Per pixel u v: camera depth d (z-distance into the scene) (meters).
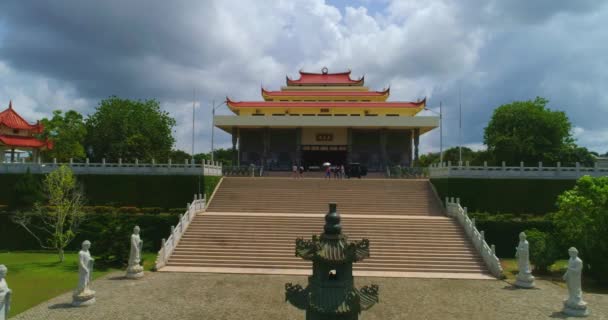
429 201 42.22
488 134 65.81
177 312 19.97
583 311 20.08
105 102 71.75
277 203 41.22
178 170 42.62
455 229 33.91
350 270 10.65
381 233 33.16
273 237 32.59
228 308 20.67
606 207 27.17
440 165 44.00
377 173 59.41
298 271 28.45
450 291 24.31
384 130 61.75
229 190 44.62
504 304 21.91
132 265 26.44
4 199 43.94
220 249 30.97
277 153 63.81
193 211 36.28
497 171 41.06
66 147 64.31
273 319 19.20
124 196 42.88
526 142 59.19
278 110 64.44
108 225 30.59
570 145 64.75
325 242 10.62
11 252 36.72
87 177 43.38
